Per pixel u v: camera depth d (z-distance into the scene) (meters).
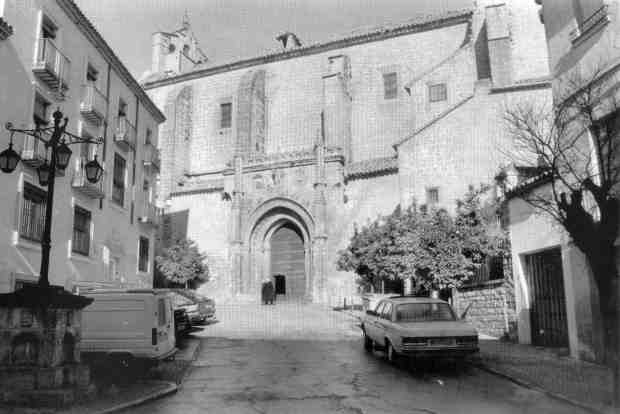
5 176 14.84
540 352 14.02
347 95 40.59
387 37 41.72
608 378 10.04
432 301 13.76
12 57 15.38
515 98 29.36
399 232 18.39
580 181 9.46
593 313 12.34
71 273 18.72
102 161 21.64
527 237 15.62
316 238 34.47
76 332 9.57
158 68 53.12
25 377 8.67
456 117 30.62
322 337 19.66
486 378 11.14
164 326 12.29
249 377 11.45
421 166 30.94
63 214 18.25
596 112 11.66
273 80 45.53
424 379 11.03
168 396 9.52
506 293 17.09
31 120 16.25
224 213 39.28
